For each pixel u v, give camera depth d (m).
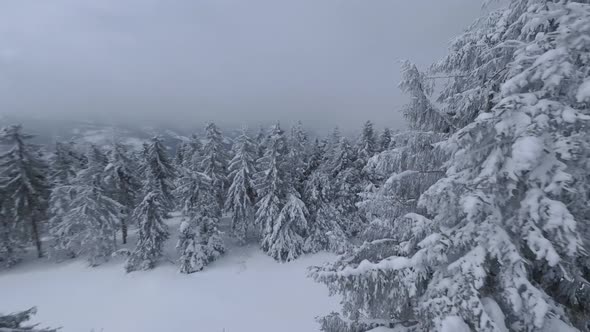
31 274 32.22
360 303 6.60
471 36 7.83
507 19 6.54
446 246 5.06
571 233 4.26
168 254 34.25
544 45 4.76
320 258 30.47
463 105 7.07
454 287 4.81
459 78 7.95
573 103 4.74
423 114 7.56
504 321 4.61
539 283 5.41
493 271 5.07
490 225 4.74
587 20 4.17
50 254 35.03
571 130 4.64
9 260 33.97
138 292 27.62
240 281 28.22
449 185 5.05
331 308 23.91
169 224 44.56
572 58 4.42
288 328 22.11
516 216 4.82
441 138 7.14
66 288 29.23
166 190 36.91
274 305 24.75
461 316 4.62
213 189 36.03
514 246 4.60
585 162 4.40
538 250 4.46
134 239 40.94
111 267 32.47
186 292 27.00
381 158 7.73
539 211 4.43
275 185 31.22
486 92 6.38
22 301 27.69
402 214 7.65
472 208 4.57
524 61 4.89
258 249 33.94
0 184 31.84
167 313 24.55
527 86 5.09
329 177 34.81
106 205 34.31
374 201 7.93
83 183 34.91
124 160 38.22
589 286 4.83
